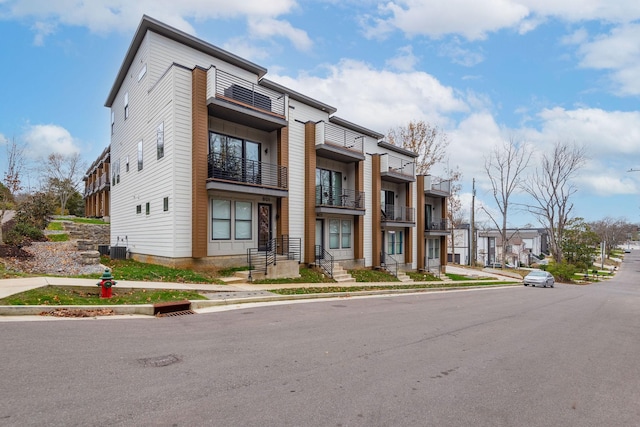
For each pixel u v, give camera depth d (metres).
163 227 14.52
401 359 5.64
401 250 25.62
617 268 69.69
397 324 8.36
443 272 29.11
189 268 14.09
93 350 5.26
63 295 8.38
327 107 20.53
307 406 3.81
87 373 4.39
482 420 3.70
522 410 3.99
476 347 6.62
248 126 16.62
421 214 26.62
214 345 5.88
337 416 3.62
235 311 9.11
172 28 16.34
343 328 7.63
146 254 16.19
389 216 24.03
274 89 18.64
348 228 21.53
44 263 12.63
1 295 7.70
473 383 4.75
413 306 11.61
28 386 3.94
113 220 21.84
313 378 4.64
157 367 4.72
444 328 8.20
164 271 12.98
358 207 21.19
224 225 15.26
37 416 3.30
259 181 16.58
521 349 6.66
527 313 11.39
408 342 6.72
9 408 3.43
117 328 6.61
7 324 6.38
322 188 20.08
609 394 4.58
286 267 15.91
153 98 15.72
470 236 41.19
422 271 26.44
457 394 4.36
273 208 17.20
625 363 6.01
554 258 41.88
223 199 15.24
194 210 14.01
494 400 4.23
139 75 17.50
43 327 6.31
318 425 3.42
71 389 3.92
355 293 13.93
